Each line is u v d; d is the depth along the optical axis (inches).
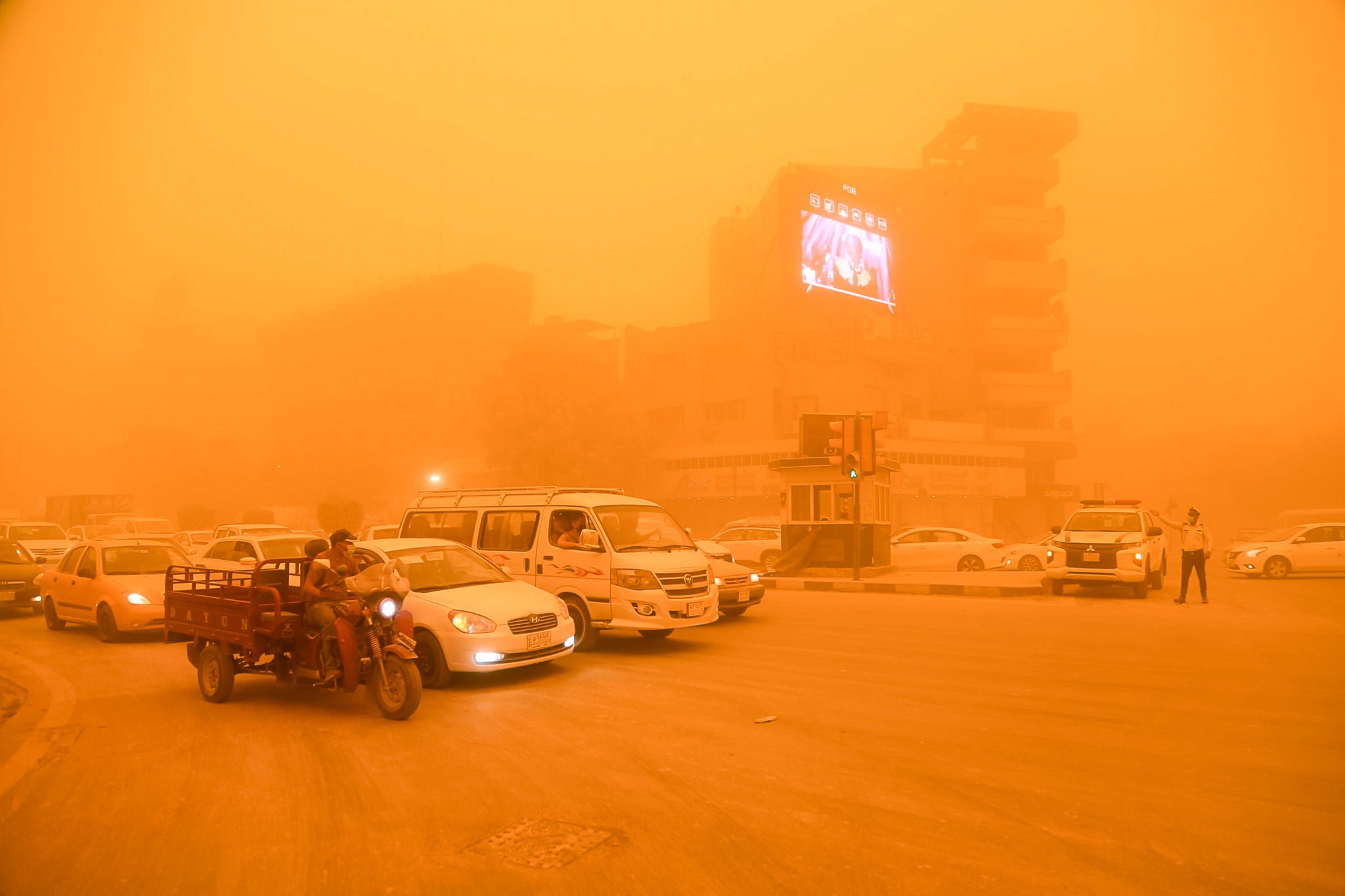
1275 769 209.0
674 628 396.5
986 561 943.7
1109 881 146.2
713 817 180.2
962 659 372.8
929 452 1904.5
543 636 340.5
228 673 311.6
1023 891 142.4
